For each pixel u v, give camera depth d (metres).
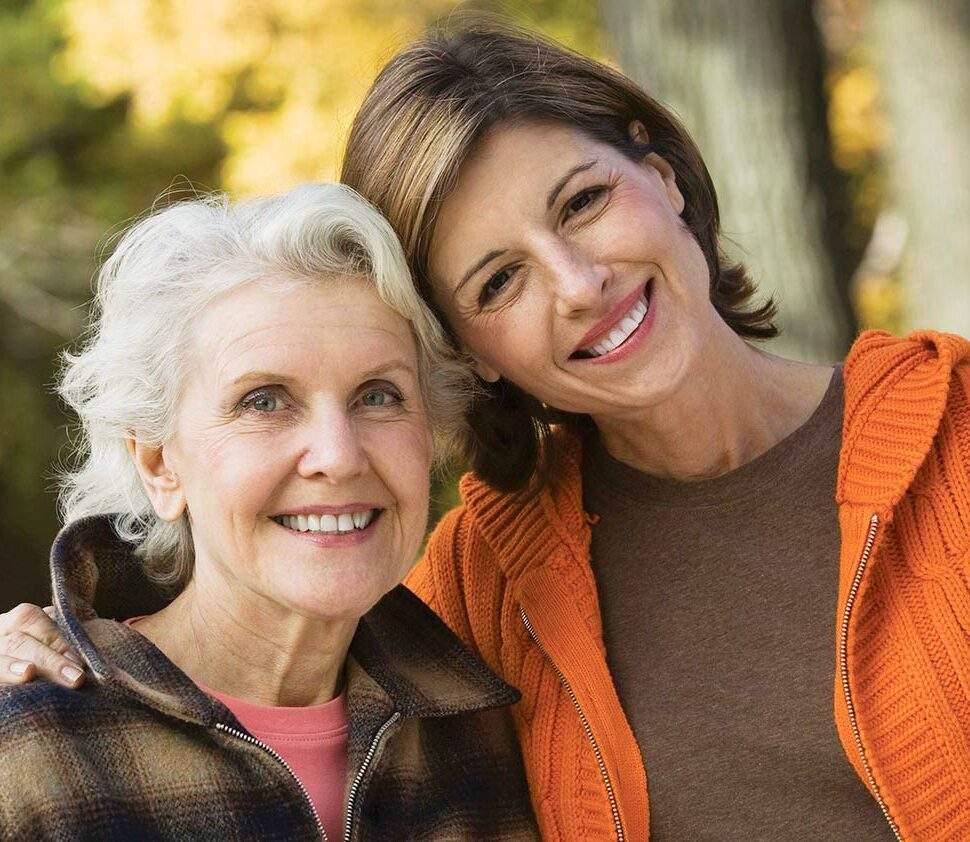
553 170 2.59
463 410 2.78
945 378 2.55
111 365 2.49
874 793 2.48
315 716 2.57
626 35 5.68
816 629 2.64
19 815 2.22
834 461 2.70
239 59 8.66
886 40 6.60
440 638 2.77
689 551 2.77
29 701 2.32
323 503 2.40
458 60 2.64
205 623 2.55
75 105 11.21
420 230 2.61
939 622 2.48
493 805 2.71
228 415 2.40
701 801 2.67
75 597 2.53
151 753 2.34
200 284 2.41
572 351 2.66
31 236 11.48
